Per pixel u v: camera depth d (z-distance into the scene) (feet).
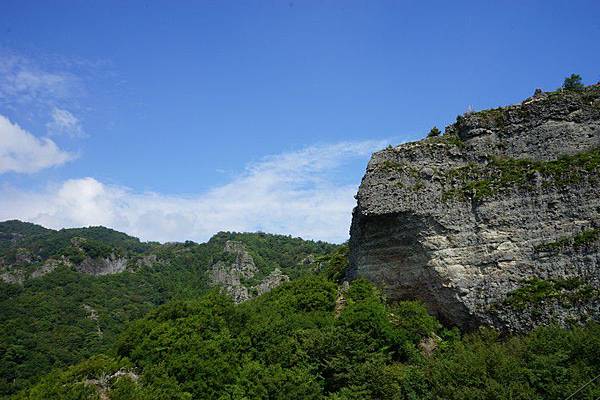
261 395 81.87
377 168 116.16
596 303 83.46
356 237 130.82
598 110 101.04
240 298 314.14
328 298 116.57
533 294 90.33
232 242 470.80
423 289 107.14
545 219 95.66
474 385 77.41
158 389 81.82
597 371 72.64
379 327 95.25
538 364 76.69
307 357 90.89
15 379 171.63
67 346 213.66
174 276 423.23
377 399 82.02
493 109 114.01
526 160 103.91
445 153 112.98
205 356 89.92
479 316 95.66
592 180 93.40
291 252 472.03
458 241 102.58
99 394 83.51
